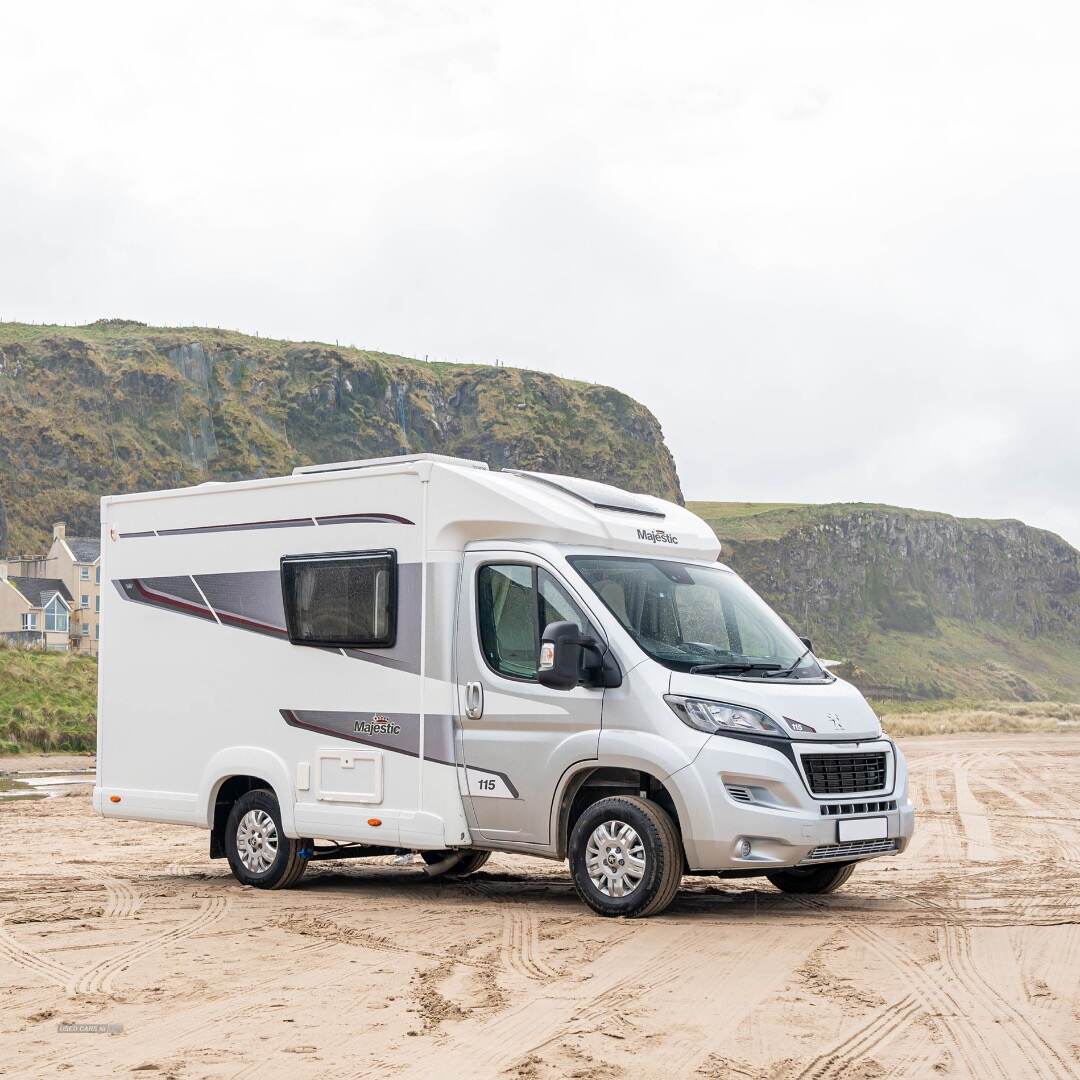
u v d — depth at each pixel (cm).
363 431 18412
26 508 15188
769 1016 647
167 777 1180
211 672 1153
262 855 1120
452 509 1018
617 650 936
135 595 1212
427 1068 558
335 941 852
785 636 1028
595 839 937
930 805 1908
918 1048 590
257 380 18388
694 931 872
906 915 947
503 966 765
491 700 988
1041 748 3978
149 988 711
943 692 18788
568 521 991
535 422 19775
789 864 887
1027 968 759
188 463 16738
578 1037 607
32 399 16475
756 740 891
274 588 1116
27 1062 569
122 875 1208
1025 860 1283
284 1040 603
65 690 3678
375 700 1046
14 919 941
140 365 17350
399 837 1024
